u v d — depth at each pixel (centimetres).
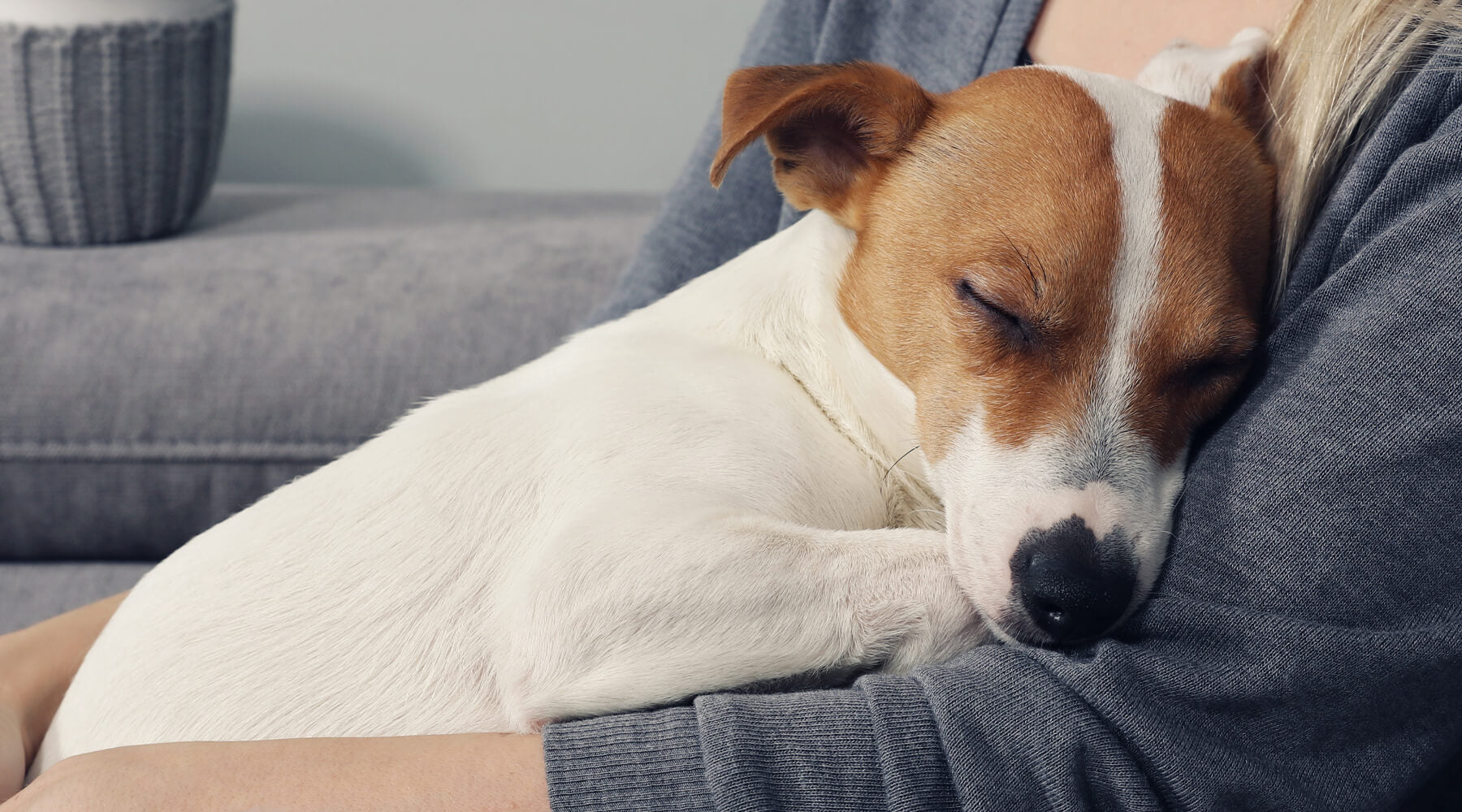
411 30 335
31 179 234
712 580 109
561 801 85
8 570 209
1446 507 81
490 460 128
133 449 207
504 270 236
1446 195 84
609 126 347
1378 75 102
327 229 265
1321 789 85
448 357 217
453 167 350
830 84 125
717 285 144
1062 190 113
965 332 118
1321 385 86
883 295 127
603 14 335
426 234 260
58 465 207
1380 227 90
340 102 340
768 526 115
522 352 219
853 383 131
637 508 117
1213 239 110
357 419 212
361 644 121
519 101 344
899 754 84
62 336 212
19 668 132
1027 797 83
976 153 121
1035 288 112
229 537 131
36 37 225
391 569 124
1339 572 83
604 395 130
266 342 215
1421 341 82
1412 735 87
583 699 108
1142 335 110
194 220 267
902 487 130
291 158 344
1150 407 111
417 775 90
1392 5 102
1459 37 92
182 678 122
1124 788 82
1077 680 85
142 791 88
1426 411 81
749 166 180
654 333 141
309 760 91
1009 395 114
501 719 117
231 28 256
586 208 292
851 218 133
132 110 236
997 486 111
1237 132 120
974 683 87
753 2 335
